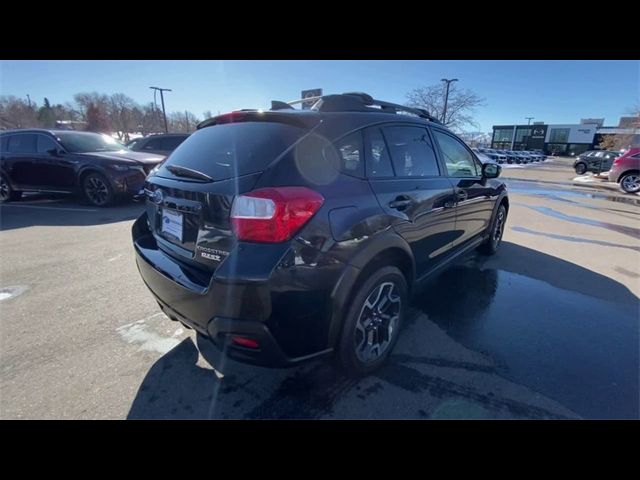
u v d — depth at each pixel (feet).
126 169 23.29
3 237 17.07
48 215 21.81
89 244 16.03
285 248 5.34
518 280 12.46
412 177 8.30
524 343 8.62
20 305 10.25
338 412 6.41
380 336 7.42
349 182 6.45
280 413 6.39
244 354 5.77
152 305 10.35
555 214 25.23
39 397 6.64
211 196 5.77
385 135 7.71
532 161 150.61
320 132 6.29
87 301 10.55
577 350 8.34
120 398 6.67
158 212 7.41
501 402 6.68
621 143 118.01
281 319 5.47
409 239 7.86
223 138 6.93
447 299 10.94
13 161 24.93
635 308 10.43
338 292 6.03
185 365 7.65
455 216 10.26
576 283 12.25
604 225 21.48
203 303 5.74
